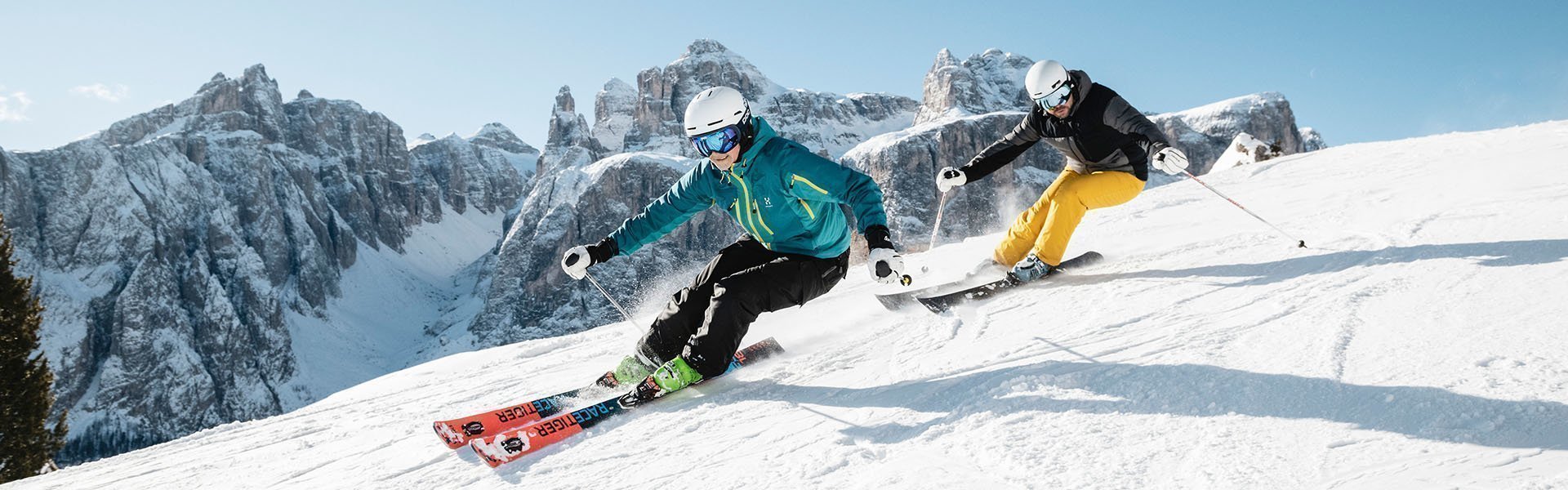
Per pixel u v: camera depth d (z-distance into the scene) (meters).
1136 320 3.73
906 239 120.19
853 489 2.26
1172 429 2.33
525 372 5.06
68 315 124.50
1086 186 5.14
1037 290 4.91
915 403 2.97
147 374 123.88
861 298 5.54
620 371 3.82
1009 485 2.12
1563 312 2.78
